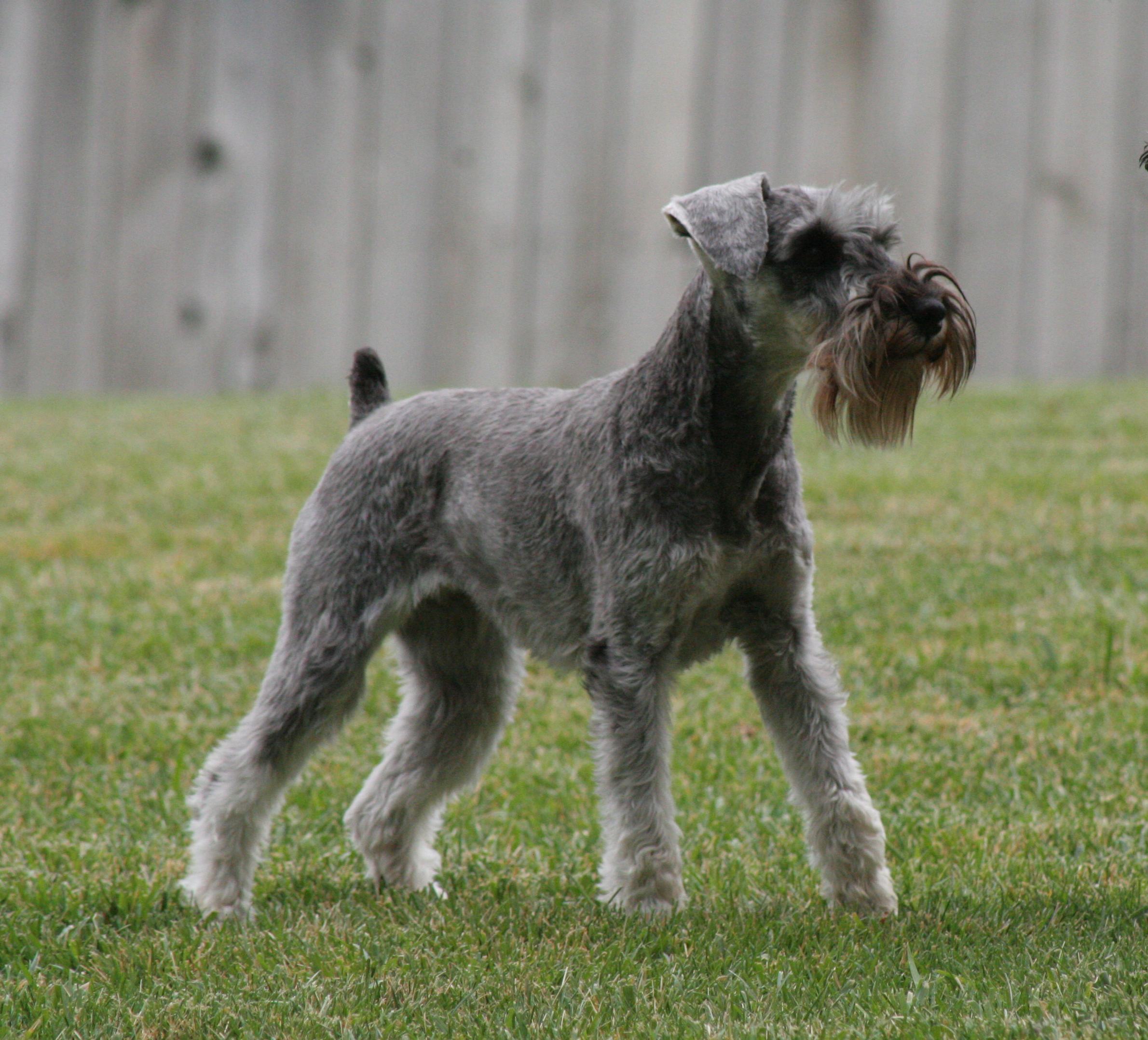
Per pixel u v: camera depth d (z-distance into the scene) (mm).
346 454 8914
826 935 7375
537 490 8195
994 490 15727
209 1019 6707
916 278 7633
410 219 21609
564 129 21156
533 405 8531
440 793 9125
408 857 9047
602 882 7969
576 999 6738
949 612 12625
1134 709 10727
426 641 9195
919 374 7641
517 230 21406
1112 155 20156
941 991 6617
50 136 21875
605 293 21266
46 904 8312
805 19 20469
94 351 22203
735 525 7645
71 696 11797
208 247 21938
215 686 11938
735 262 7410
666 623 7680
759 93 20672
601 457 7863
